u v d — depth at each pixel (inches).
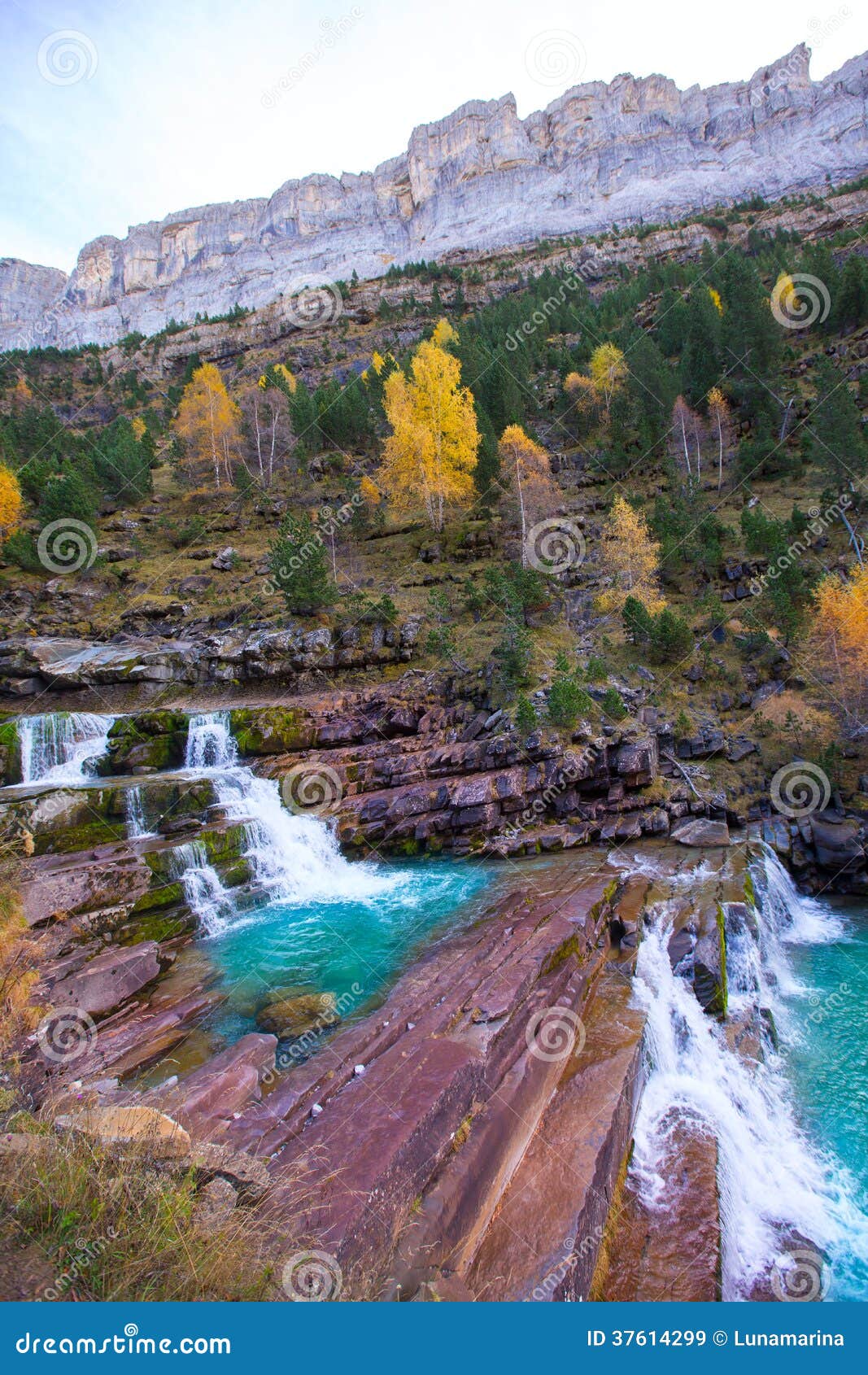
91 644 1541.6
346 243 6727.4
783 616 1184.8
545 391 2466.8
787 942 699.4
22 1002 442.0
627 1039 431.2
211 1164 256.2
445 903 698.2
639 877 697.6
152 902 657.0
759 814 906.7
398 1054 368.8
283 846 834.2
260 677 1380.4
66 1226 197.0
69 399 4052.7
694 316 2201.0
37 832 729.6
